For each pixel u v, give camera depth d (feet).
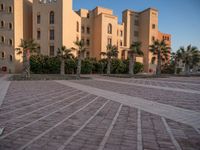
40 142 16.10
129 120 23.00
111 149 14.98
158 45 138.41
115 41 186.19
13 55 150.71
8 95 40.63
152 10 201.98
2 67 152.46
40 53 150.51
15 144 15.67
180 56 173.06
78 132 18.57
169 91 51.57
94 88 55.77
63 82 74.64
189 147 15.67
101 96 40.91
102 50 178.60
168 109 29.37
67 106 30.42
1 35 152.15
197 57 171.94
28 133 18.15
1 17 152.25
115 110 28.14
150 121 22.76
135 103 33.76
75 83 71.10
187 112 27.61
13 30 150.41
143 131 19.21
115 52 144.77
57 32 148.66
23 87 55.47
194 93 47.91
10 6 150.61
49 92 46.09
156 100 37.17
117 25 193.88
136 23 209.56
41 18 151.43
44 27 151.12
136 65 176.76
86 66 153.58
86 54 183.32
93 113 26.09
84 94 43.47
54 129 19.34
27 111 26.81
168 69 193.26
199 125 21.48
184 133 18.85
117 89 54.29
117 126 20.61
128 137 17.53
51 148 14.99
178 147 15.64
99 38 181.06
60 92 46.34
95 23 186.50
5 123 21.18
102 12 183.21
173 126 20.99
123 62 174.91
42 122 21.67
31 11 168.45
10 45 151.23
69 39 155.22
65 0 148.97
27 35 163.53
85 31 182.91
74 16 162.09
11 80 78.33
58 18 148.05
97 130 19.24
